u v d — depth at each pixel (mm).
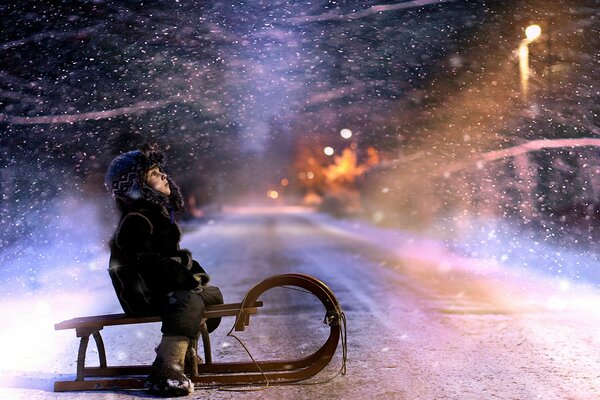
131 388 4922
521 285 9812
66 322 4906
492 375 5117
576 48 10398
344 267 13695
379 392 4711
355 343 6387
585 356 5633
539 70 10602
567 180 11227
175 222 4945
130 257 4750
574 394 4574
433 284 10609
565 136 11102
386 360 5676
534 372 5176
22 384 5105
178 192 4992
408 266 13453
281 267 13883
